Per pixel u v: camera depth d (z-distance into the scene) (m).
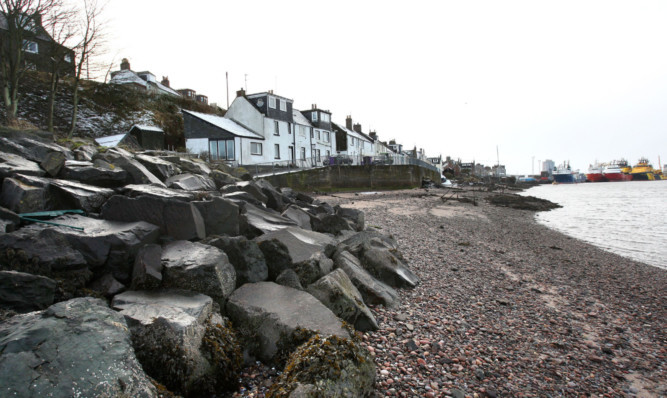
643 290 10.61
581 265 13.45
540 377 5.37
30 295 3.97
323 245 7.74
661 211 38.06
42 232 4.70
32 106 26.27
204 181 12.17
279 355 4.57
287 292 5.61
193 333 3.90
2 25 20.25
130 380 2.99
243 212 8.67
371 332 5.91
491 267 11.69
